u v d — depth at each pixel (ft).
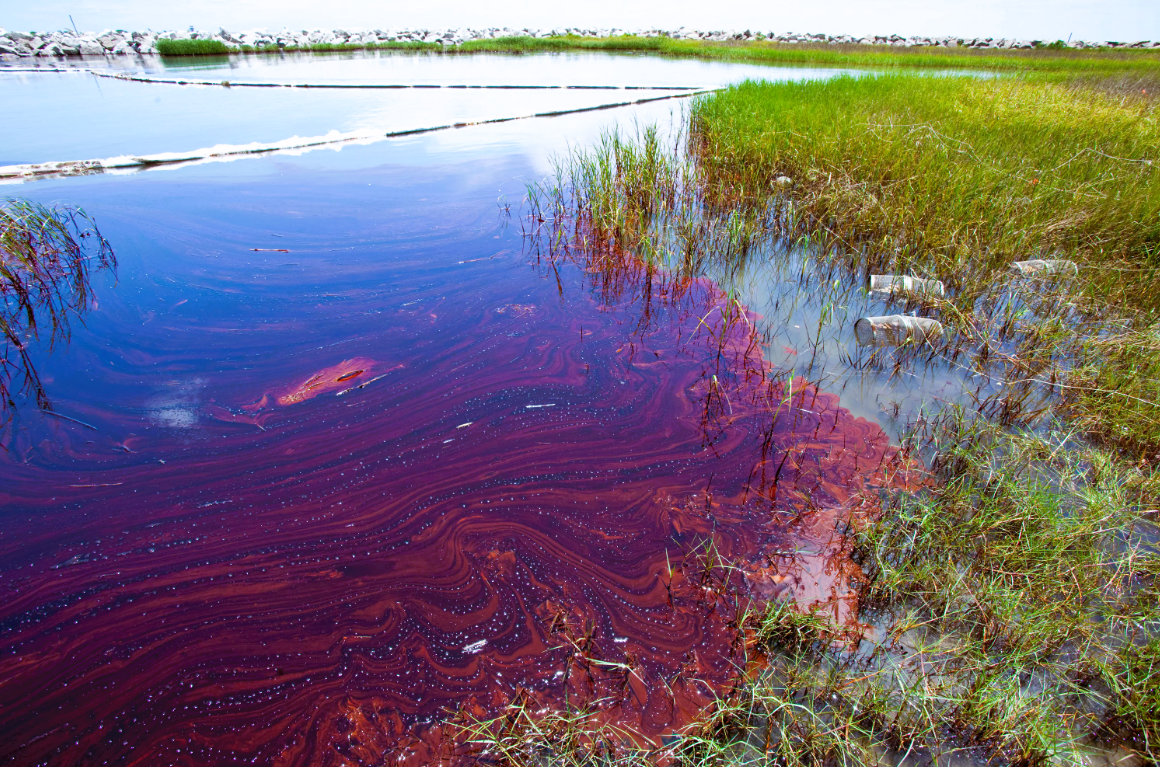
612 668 5.92
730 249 15.39
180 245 16.19
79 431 9.32
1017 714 5.10
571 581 6.87
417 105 37.27
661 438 9.13
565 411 9.81
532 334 12.12
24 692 5.80
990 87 33.09
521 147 25.99
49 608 6.59
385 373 10.87
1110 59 68.90
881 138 19.60
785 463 8.48
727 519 7.60
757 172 19.54
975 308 11.98
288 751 5.31
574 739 5.23
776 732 5.24
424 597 6.73
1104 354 9.84
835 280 13.75
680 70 59.06
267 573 7.02
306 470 8.61
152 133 29.37
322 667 6.01
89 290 13.71
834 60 68.69
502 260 15.43
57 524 7.65
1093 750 5.01
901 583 6.43
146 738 5.43
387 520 7.77
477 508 7.92
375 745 5.34
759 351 11.27
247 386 10.48
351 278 14.51
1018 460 7.95
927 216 14.96
